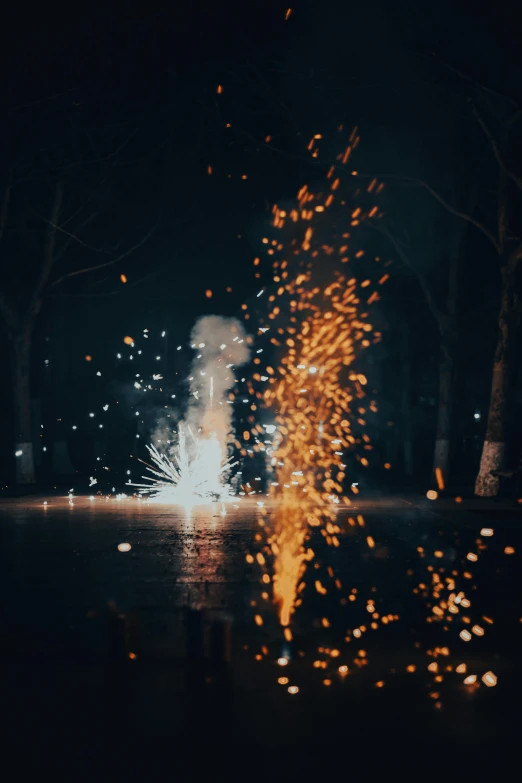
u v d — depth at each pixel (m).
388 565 15.53
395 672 8.80
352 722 7.31
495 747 6.74
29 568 15.05
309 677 8.59
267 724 7.24
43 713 7.51
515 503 25.95
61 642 9.88
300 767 6.36
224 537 19.22
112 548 17.47
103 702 7.79
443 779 6.16
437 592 13.10
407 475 44.66
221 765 6.39
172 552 16.92
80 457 51.81
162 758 6.52
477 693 8.09
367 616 11.45
